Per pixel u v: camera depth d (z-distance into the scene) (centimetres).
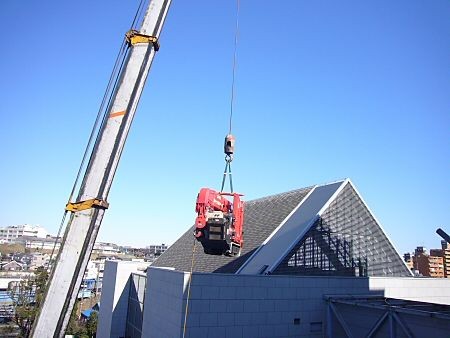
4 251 18675
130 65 945
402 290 3189
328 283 2853
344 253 3306
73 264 827
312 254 3108
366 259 3434
